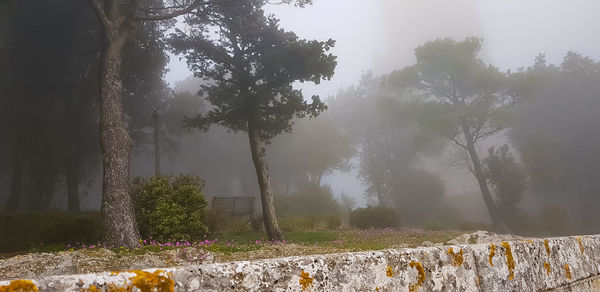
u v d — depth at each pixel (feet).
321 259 4.55
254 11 60.08
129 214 36.47
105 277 3.15
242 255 28.19
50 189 95.81
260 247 32.12
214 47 58.65
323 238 51.01
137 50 82.02
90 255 24.88
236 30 58.23
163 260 25.50
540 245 7.80
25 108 87.25
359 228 78.13
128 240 34.99
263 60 58.13
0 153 99.86
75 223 39.78
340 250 31.81
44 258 22.54
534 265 7.38
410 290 5.22
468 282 6.00
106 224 35.45
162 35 80.43
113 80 40.73
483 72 98.17
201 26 61.72
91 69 89.04
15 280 2.77
